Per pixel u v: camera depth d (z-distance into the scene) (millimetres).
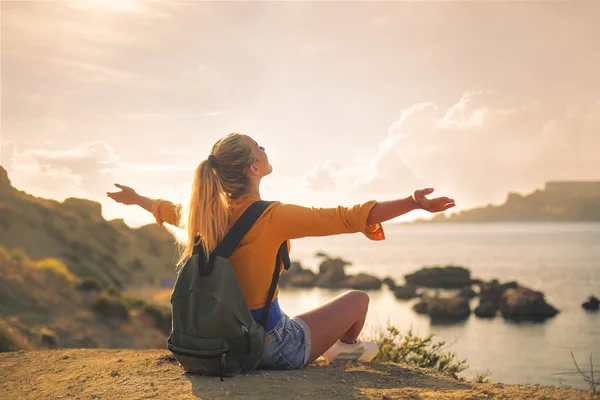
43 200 68688
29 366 4812
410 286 64062
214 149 3566
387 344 5734
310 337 3771
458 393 3363
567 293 54812
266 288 3504
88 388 3783
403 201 3102
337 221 3246
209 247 3396
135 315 30141
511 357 25703
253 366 3553
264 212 3436
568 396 3256
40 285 27984
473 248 163375
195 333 3395
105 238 70625
